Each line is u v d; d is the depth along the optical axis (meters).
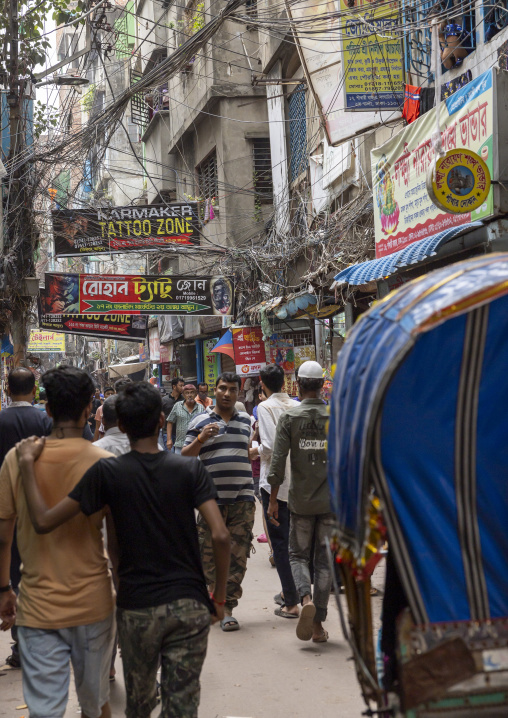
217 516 2.88
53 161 11.46
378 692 2.20
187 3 18.09
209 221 15.98
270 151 16.25
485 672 2.16
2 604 3.20
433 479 2.24
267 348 13.82
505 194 6.19
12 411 4.81
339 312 10.87
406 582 2.17
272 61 14.34
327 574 5.05
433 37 6.58
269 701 4.04
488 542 2.25
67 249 13.92
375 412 2.02
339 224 10.55
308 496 5.05
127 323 14.46
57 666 2.88
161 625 2.74
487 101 6.31
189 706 2.73
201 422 5.64
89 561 2.96
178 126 19.31
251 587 6.84
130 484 2.81
